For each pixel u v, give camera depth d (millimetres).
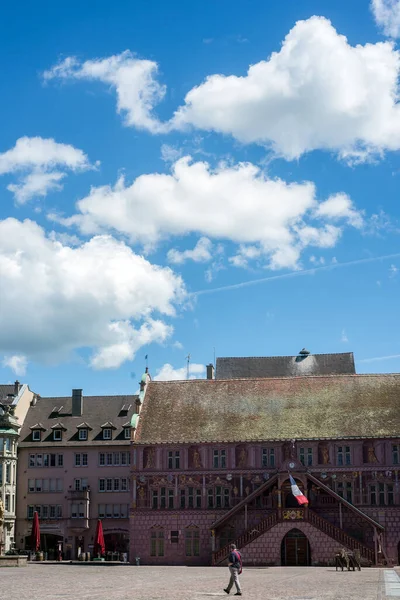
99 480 105125
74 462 106000
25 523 104938
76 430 108000
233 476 90812
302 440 90438
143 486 92000
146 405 98188
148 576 61844
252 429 93000
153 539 90438
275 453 90938
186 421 95312
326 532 83062
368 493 88125
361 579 56562
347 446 89875
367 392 95562
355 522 86438
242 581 54344
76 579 56938
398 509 87188
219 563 85250
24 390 111938
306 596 39531
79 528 102875
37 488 105938
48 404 113125
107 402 111875
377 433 89688
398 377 97000
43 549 103812
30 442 107438
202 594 41156
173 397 99062
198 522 90062
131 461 92812
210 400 97938
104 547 96000
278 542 83750
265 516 87875
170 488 91500
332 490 87750
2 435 103750
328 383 97812
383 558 82438
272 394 97500
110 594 40906
